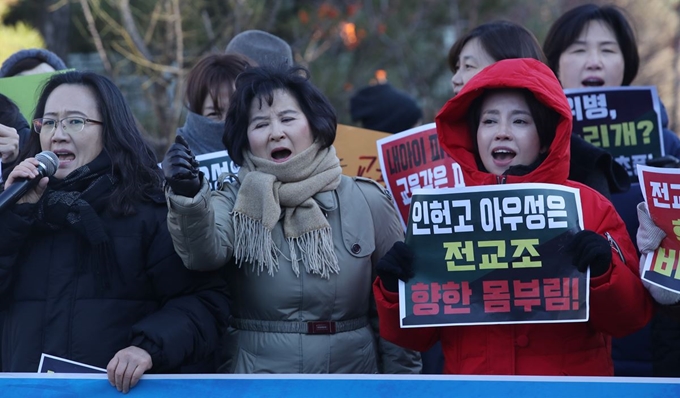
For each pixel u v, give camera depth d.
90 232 6.68
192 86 8.96
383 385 6.00
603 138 8.84
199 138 8.88
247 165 7.12
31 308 6.73
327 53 24.20
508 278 6.23
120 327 6.73
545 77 6.75
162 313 6.54
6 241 6.64
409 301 6.30
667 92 32.00
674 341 7.64
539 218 6.25
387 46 25.48
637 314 6.31
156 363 6.30
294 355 6.80
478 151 7.02
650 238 6.30
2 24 17.70
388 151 8.61
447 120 7.07
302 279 6.84
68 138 6.97
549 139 6.82
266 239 6.81
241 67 8.97
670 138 9.62
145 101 18.36
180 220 6.23
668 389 5.78
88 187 6.86
